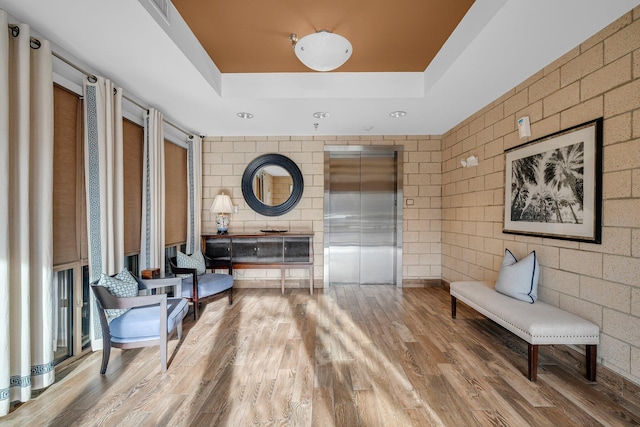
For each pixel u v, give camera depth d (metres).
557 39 2.28
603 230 2.16
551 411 1.91
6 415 1.88
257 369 2.41
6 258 1.83
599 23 2.09
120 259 2.86
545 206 2.69
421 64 3.23
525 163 2.95
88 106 2.53
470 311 3.76
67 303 2.54
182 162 4.48
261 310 3.81
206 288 3.56
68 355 2.55
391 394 2.09
